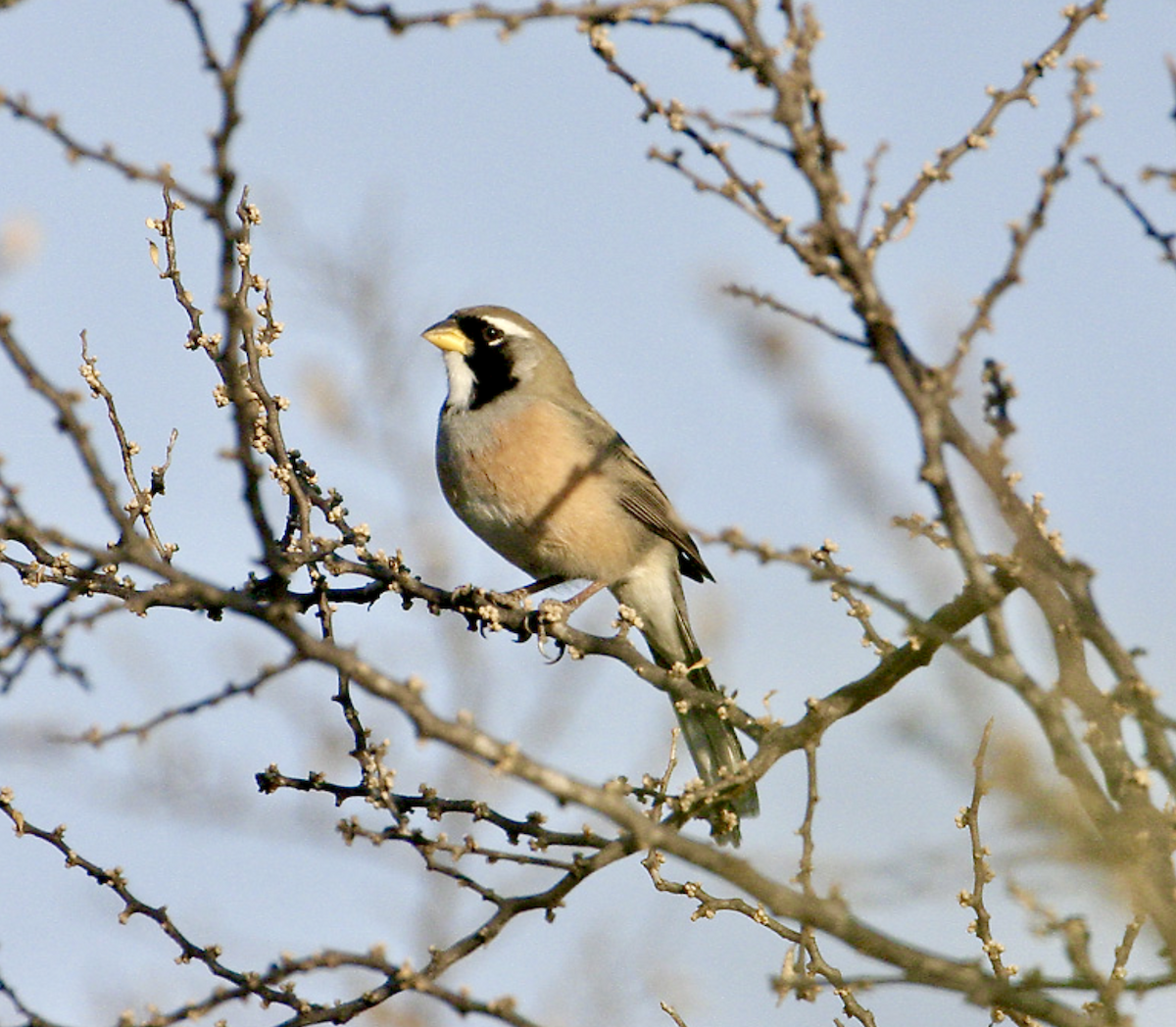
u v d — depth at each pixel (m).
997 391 8.30
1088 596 7.73
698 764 13.30
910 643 10.24
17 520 7.22
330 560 11.38
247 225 11.15
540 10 7.27
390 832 9.75
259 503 7.26
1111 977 8.52
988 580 7.31
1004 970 9.09
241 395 7.14
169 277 11.09
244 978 9.46
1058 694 7.48
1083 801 7.20
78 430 7.13
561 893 10.06
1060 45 8.63
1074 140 7.46
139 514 10.77
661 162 7.78
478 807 10.70
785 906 7.56
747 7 7.40
